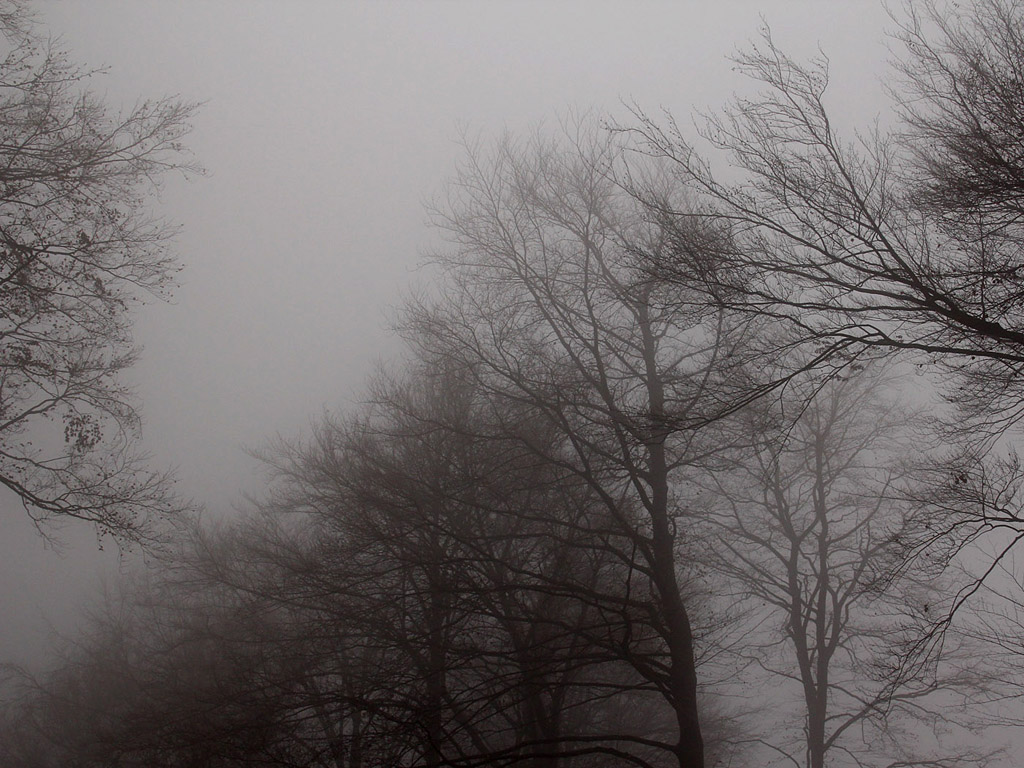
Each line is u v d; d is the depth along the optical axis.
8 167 9.25
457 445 13.59
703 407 9.16
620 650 10.88
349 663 13.76
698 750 10.36
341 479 14.02
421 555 12.23
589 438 12.39
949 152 7.84
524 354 12.88
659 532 11.57
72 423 9.55
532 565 13.72
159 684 16.73
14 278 9.12
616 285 12.20
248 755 11.77
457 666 11.59
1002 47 7.88
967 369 7.82
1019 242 7.66
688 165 8.90
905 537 8.15
